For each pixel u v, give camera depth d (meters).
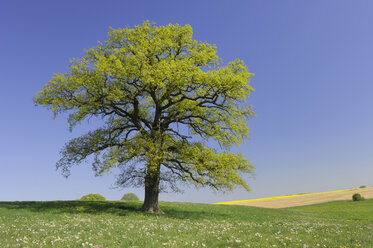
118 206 28.62
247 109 27.50
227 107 27.78
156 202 26.53
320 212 36.00
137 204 31.30
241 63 27.27
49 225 16.20
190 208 31.75
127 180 25.55
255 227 17.64
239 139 27.73
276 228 17.09
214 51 26.97
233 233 14.28
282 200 69.00
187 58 26.91
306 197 70.88
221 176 24.09
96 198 45.53
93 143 25.64
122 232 14.20
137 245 11.36
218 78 24.73
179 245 11.16
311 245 11.45
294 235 14.20
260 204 61.91
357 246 11.64
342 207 43.72
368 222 24.86
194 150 25.72
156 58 27.53
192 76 24.81
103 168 23.33
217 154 25.23
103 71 23.08
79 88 23.89
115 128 27.50
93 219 19.53
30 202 29.34
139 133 24.66
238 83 25.05
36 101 24.19
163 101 29.17
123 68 23.38
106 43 26.41
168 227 16.36
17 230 14.16
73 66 23.31
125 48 25.72
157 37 25.95
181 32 26.75
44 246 10.97
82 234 13.60
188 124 28.84
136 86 25.56
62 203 28.94
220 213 29.22
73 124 26.45
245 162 26.19
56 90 23.95
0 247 10.61
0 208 24.14
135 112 27.19
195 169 24.16
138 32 25.92
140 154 23.39
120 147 25.34
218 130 27.42
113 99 25.17
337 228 17.89
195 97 28.58
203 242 11.97
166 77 24.53
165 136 25.92
